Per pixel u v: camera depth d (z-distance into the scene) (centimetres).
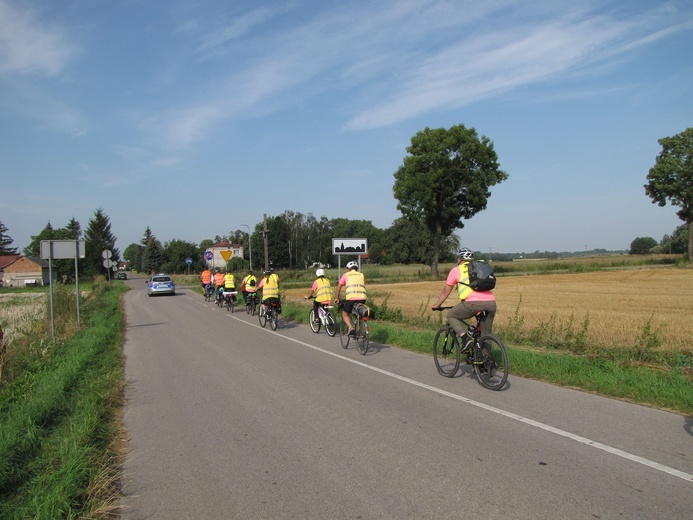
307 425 560
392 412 596
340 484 405
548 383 730
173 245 12062
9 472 443
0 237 11250
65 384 772
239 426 568
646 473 405
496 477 405
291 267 11781
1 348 958
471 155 4944
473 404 621
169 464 465
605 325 1365
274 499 385
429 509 357
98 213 9194
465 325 746
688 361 829
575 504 356
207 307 2516
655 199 6512
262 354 1050
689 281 3900
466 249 752
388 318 1597
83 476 425
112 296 3262
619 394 651
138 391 762
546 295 2725
